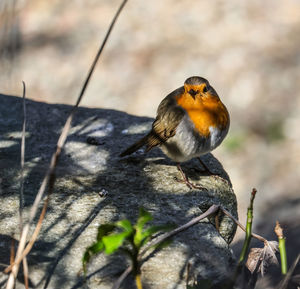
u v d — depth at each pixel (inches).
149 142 330.0
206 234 260.8
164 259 239.9
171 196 297.9
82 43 965.8
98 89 882.1
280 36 894.4
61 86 896.9
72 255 240.1
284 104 786.2
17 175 310.7
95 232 258.2
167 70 882.8
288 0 979.9
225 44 898.1
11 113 390.3
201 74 855.7
